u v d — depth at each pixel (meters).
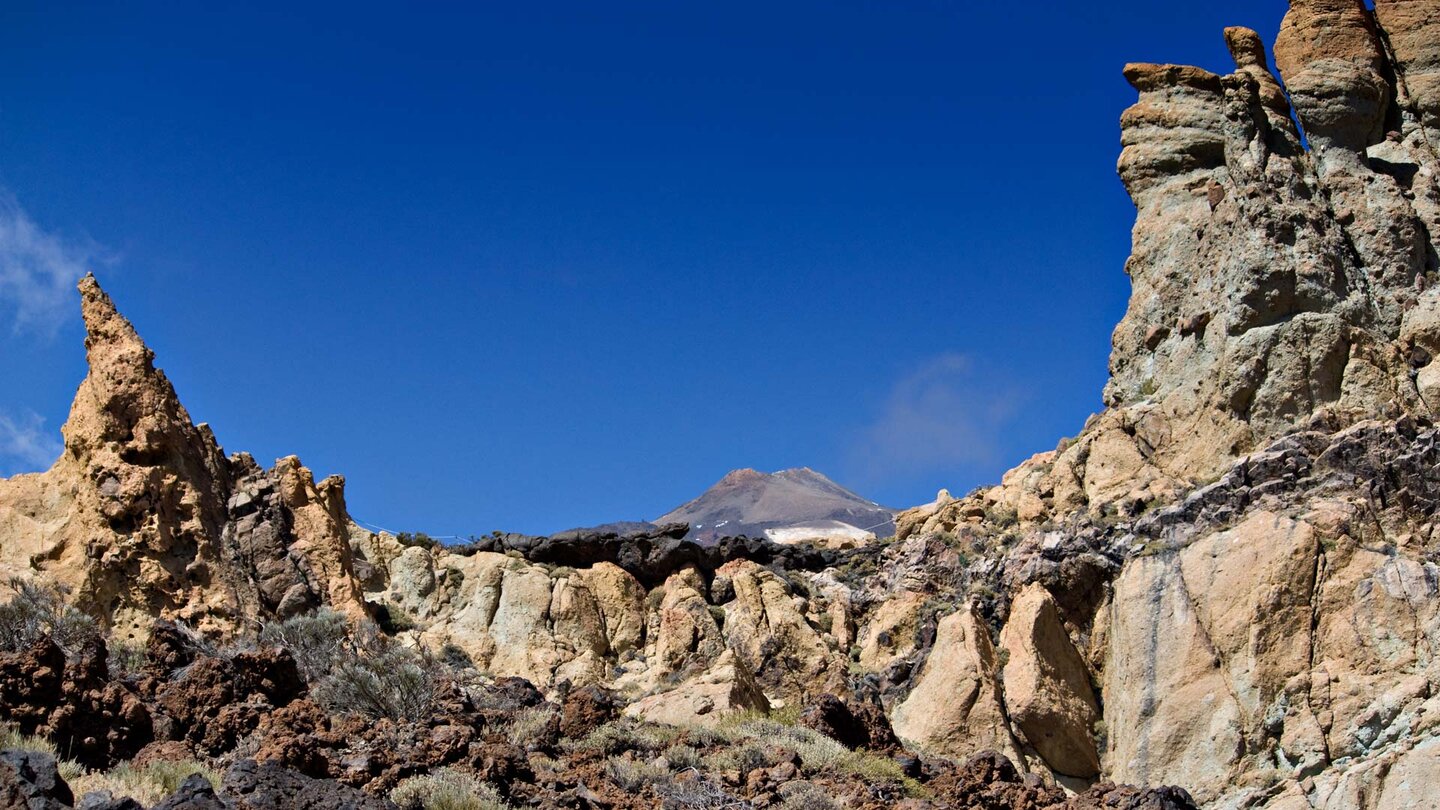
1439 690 47.72
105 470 46.56
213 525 47.72
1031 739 52.53
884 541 67.25
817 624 61.09
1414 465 53.09
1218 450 58.28
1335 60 67.56
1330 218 63.12
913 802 35.16
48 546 46.06
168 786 28.20
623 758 35.91
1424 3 70.06
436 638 56.22
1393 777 46.22
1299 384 57.59
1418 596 49.94
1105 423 62.72
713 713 44.53
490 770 30.72
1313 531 52.28
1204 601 52.62
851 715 41.31
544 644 57.19
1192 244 64.81
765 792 34.69
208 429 50.12
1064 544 57.62
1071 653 55.16
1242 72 68.31
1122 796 38.69
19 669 29.97
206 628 44.19
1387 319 60.09
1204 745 49.62
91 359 49.41
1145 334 64.81
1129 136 68.75
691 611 59.50
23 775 23.19
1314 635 50.50
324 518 49.50
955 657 54.47
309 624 43.28
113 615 44.66
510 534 63.56
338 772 29.33
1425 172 65.50
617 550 62.75
